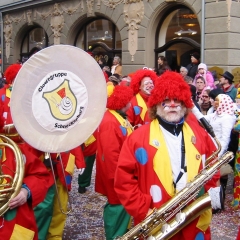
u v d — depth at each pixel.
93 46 15.78
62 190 4.47
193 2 11.72
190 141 2.98
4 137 2.80
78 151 4.71
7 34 20.27
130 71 13.68
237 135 5.89
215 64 11.23
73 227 5.34
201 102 7.09
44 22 17.70
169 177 2.86
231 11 10.94
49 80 2.71
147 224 2.74
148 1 12.91
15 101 2.56
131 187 2.88
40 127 2.71
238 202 5.86
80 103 2.87
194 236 2.91
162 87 2.95
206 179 2.86
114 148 4.20
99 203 6.29
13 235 2.68
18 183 2.64
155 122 3.01
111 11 14.25
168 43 12.78
